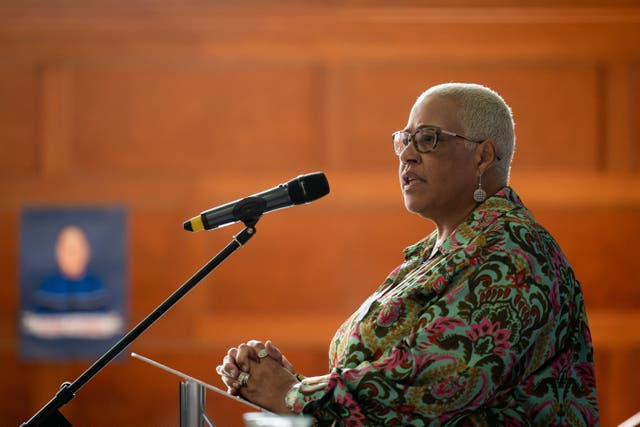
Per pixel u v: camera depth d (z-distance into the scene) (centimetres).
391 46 905
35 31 902
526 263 318
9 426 899
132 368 898
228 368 351
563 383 330
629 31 903
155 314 340
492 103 363
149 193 909
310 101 912
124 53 908
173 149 912
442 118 359
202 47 906
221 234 910
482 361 307
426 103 365
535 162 910
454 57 907
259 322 905
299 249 910
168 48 908
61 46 905
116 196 909
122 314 905
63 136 911
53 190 908
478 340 310
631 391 901
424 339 314
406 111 910
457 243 343
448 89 365
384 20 901
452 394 307
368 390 313
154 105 912
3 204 907
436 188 359
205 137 912
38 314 904
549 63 910
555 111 909
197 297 907
